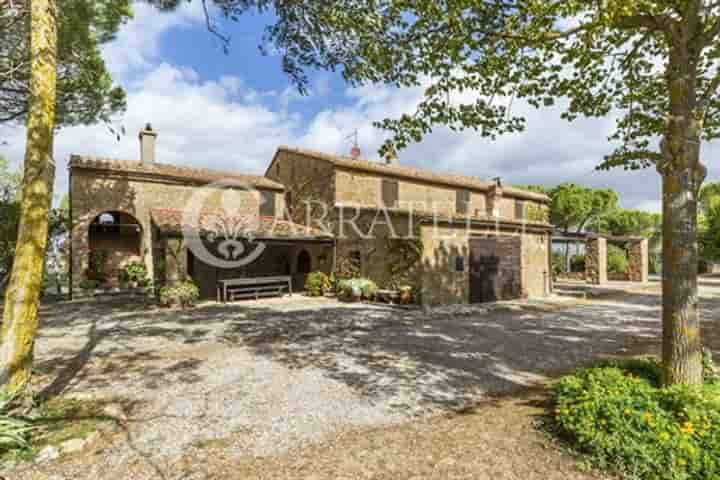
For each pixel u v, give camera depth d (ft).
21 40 22.81
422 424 11.98
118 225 49.78
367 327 28.27
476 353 20.93
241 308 37.55
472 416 12.57
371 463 9.56
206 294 50.78
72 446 10.34
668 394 10.14
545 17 10.72
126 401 14.05
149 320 31.12
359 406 13.58
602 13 9.49
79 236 45.11
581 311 36.04
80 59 25.45
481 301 41.14
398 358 19.95
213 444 10.75
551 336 25.26
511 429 11.32
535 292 47.21
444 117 14.10
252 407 13.51
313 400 14.19
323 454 10.10
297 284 56.70
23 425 10.44
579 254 87.40
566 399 11.11
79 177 45.62
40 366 18.60
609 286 60.59
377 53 13.67
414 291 37.99
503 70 13.16
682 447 8.38
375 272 42.70
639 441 8.96
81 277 44.86
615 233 93.20
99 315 33.45
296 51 17.48
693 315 11.08
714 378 12.67
